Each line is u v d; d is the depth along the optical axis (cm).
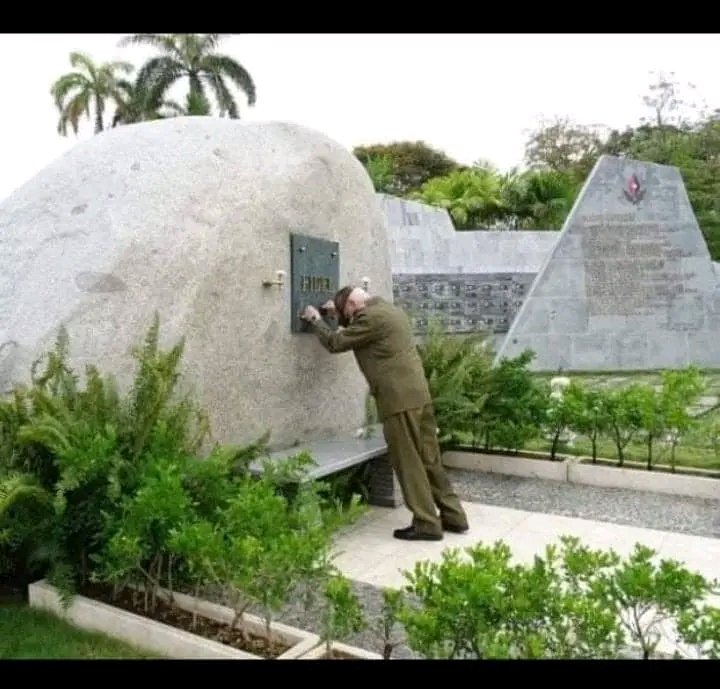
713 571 376
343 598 246
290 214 482
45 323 368
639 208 1157
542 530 448
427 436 443
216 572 270
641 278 1155
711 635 215
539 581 232
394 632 302
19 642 281
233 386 434
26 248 414
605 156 1153
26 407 322
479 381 601
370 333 423
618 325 1152
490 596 220
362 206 574
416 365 431
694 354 1162
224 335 426
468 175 2872
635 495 525
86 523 306
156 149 441
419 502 428
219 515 299
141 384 325
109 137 471
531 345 1144
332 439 520
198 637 268
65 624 297
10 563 341
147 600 302
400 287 1678
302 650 257
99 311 371
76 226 409
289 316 482
